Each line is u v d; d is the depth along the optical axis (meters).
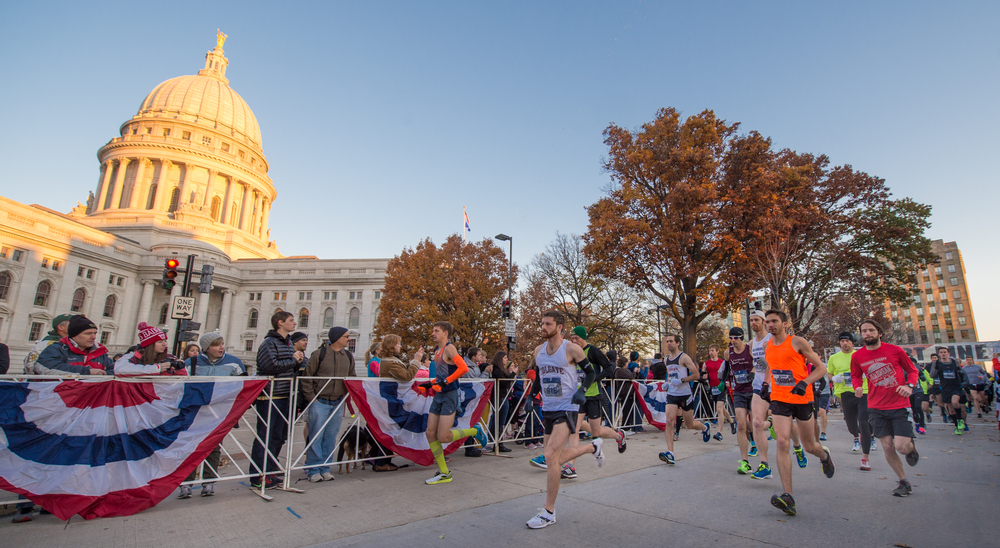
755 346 5.75
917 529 3.78
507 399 8.82
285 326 5.62
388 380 6.59
